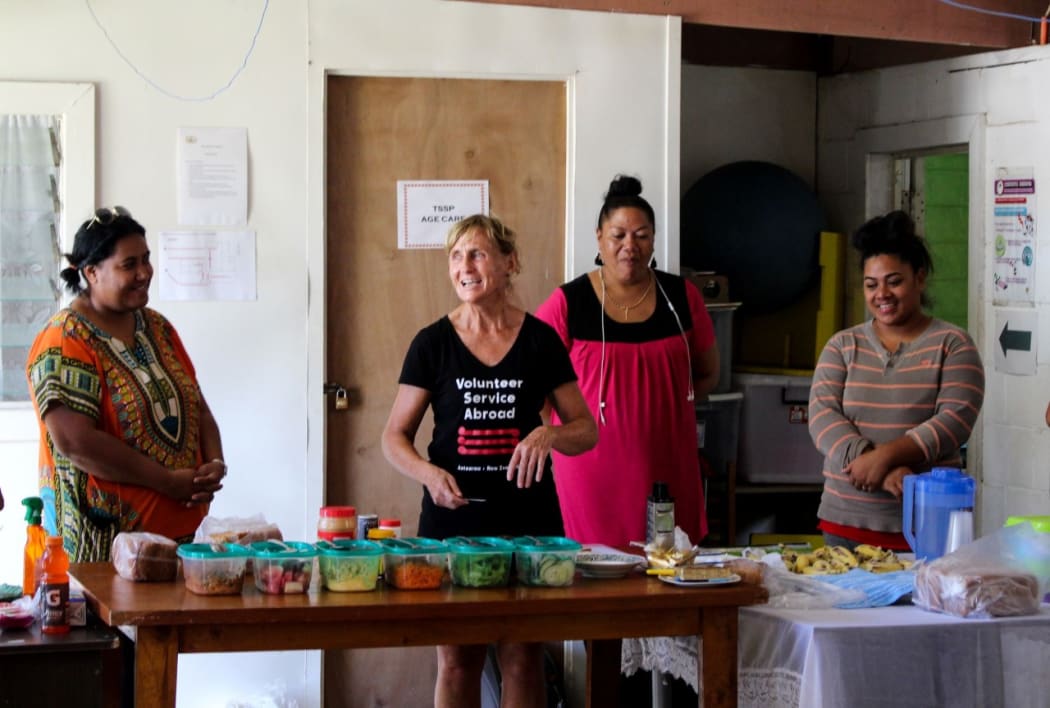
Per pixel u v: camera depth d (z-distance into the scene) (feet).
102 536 10.85
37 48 13.75
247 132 14.21
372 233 14.74
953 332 12.45
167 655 8.22
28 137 13.74
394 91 14.73
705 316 14.05
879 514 12.19
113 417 10.92
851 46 19.84
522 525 10.73
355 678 14.85
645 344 13.53
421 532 10.87
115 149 13.96
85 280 11.14
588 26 15.01
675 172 15.30
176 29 14.03
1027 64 16.81
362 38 14.44
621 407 13.43
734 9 15.66
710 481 17.48
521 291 15.10
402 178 14.78
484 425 10.73
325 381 14.60
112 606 8.21
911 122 18.61
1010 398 17.03
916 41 17.47
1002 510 17.17
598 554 10.03
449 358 10.81
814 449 17.84
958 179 20.04
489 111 14.93
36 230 13.78
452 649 10.73
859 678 8.87
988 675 9.16
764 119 20.24
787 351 19.11
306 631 8.45
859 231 12.68
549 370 10.96
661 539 10.53
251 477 14.32
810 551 11.43
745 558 10.51
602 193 15.10
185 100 14.08
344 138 14.64
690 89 19.89
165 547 9.23
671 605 8.98
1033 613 9.48
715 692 9.17
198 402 11.76
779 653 9.22
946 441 12.07
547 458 10.46
